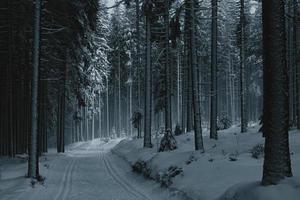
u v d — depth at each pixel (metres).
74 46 32.53
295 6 30.72
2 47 28.53
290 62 35.09
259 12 60.06
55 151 44.09
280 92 9.84
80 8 27.98
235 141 25.28
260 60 54.22
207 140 26.59
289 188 9.17
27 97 31.59
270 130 9.91
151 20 27.67
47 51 28.92
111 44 64.38
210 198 12.31
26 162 26.00
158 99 42.00
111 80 67.31
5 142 32.09
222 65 65.12
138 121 44.88
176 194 14.62
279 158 9.77
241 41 36.25
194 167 16.41
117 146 44.72
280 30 9.88
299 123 29.86
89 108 65.38
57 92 40.47
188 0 21.80
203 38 48.50
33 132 18.44
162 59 39.56
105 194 16.16
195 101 21.19
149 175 19.56
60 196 15.56
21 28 26.61
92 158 34.56
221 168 15.08
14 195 15.17
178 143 28.00
